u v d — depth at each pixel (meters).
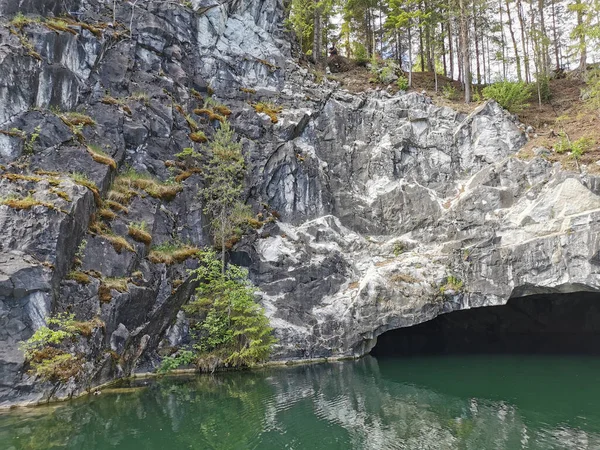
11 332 12.24
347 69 31.78
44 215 13.52
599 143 21.81
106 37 20.50
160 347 16.78
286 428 10.80
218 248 20.11
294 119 24.97
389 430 10.64
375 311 19.62
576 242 18.38
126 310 15.09
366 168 25.75
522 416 11.73
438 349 23.75
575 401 13.09
